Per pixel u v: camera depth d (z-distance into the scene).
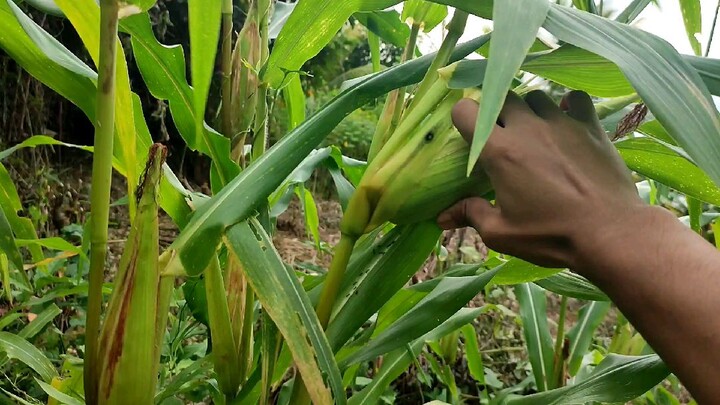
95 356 0.41
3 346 0.64
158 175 0.37
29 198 1.53
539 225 0.31
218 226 0.38
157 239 0.38
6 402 0.60
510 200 0.32
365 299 0.44
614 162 0.33
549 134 0.32
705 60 0.36
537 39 0.43
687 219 0.79
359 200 0.39
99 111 0.38
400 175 0.38
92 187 0.40
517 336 1.48
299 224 2.64
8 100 1.56
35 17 1.53
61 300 1.16
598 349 1.21
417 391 1.25
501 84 0.22
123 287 0.38
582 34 0.28
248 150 0.66
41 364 0.66
